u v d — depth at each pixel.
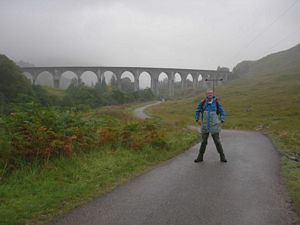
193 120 30.27
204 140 7.73
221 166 7.18
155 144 9.52
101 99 85.94
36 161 6.33
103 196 4.86
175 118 33.34
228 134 16.28
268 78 106.06
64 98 69.50
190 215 4.05
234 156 8.59
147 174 6.39
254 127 22.11
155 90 128.75
